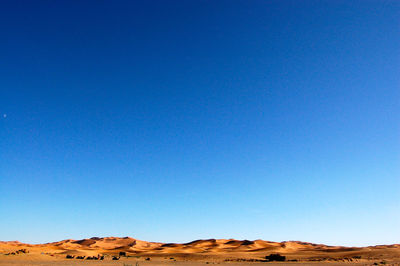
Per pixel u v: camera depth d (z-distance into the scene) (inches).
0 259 2888.8
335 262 3275.1
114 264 2706.7
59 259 3191.4
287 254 5004.9
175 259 4104.3
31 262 2746.1
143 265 2741.1
